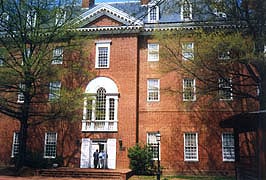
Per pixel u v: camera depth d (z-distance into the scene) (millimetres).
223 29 25984
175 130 34688
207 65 26047
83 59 34750
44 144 36344
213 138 34031
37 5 31109
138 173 32281
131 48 36562
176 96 35188
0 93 33375
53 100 30531
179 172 33625
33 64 30094
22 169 29953
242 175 24891
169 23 36438
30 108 35406
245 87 32562
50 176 29516
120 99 35531
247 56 22438
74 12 32969
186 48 26641
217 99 29609
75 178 28375
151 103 35625
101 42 37125
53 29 31688
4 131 38062
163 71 28219
